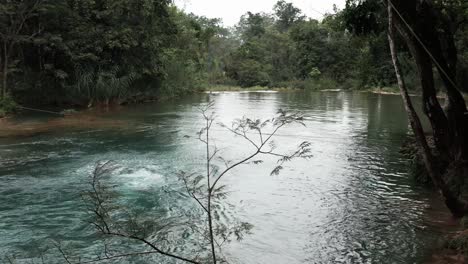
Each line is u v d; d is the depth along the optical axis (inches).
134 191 376.5
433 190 392.8
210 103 366.0
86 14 1015.6
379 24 511.8
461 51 724.7
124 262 246.1
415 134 299.0
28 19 946.1
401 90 292.7
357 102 1322.6
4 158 496.7
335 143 616.1
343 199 367.2
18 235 285.1
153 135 660.7
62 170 447.2
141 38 1098.7
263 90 2054.6
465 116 379.2
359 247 274.8
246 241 280.1
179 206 340.2
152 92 1261.1
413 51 332.2
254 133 692.7
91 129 708.7
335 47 2321.6
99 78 1032.2
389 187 402.6
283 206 347.9
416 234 294.0
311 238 287.6
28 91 985.5
